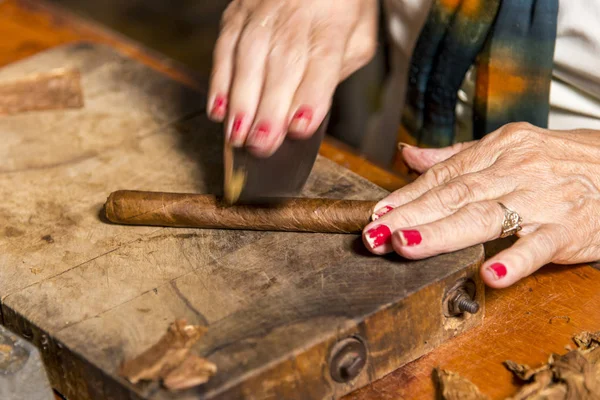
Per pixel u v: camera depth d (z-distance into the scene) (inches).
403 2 29.4
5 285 22.8
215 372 19.9
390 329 21.5
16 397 20.5
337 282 22.1
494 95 27.6
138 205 23.9
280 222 23.5
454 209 22.7
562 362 21.5
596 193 23.6
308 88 23.3
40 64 31.9
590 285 24.1
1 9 37.8
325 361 20.8
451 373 21.7
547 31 26.4
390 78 32.4
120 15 65.8
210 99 24.1
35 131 28.8
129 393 20.0
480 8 27.0
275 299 21.7
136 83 30.9
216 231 24.1
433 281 21.8
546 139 24.3
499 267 21.4
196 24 64.7
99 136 28.4
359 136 40.0
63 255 23.7
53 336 21.3
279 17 24.7
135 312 21.7
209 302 21.8
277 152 23.5
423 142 29.7
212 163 27.0
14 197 25.9
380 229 22.3
